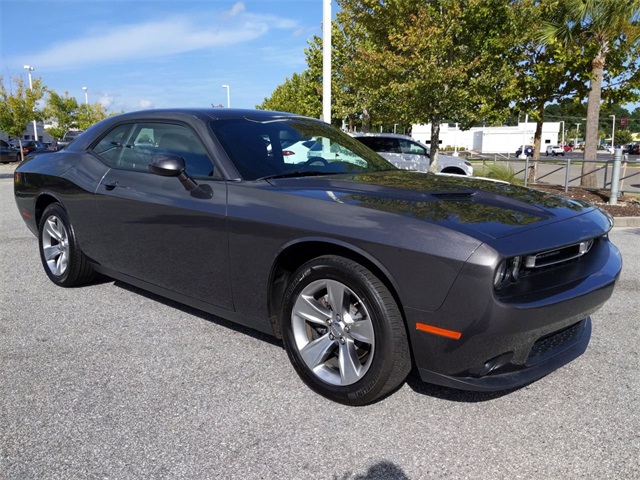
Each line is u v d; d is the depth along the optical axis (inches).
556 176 862.5
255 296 121.3
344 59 723.4
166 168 124.9
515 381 98.8
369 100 454.9
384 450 94.3
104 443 95.8
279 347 136.9
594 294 103.2
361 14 462.3
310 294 112.9
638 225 353.7
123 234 150.8
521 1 416.8
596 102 531.5
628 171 1009.5
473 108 443.2
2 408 107.4
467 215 102.0
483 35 418.6
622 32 498.0
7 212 381.4
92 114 1790.1
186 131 142.3
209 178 130.5
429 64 392.8
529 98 591.5
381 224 100.7
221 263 125.6
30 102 1140.5
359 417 104.7
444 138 3159.5
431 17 411.2
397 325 99.9
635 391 116.3
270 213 115.0
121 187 149.8
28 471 87.9
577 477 87.1
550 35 506.0
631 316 164.2
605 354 135.8
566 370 126.5
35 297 175.9
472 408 108.7
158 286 146.6
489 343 92.8
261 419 103.9
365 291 100.8
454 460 91.6
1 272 207.6
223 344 138.6
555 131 3176.7
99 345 137.9
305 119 166.2
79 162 170.1
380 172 145.1
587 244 110.2
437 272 93.3
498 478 86.9
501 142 2834.6
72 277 177.9
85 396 112.3
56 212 177.2
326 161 146.1
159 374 122.2
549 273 101.2
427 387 117.3
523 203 114.6
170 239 136.3
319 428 101.0
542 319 94.4
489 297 90.2
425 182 128.6
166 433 99.0
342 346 108.3
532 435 99.3
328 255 107.9
